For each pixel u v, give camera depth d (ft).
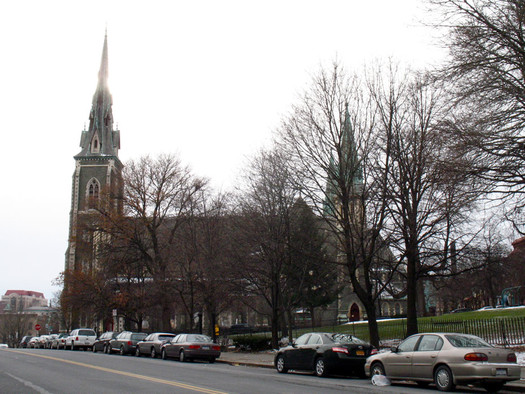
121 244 160.86
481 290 218.59
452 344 47.06
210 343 91.40
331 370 61.05
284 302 116.47
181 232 143.13
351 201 77.87
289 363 67.77
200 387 47.09
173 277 141.79
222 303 139.54
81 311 174.60
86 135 332.60
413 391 46.50
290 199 95.09
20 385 49.62
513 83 49.39
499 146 49.06
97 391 44.34
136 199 159.63
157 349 102.12
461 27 51.24
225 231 117.91
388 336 105.70
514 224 54.08
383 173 70.59
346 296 244.01
